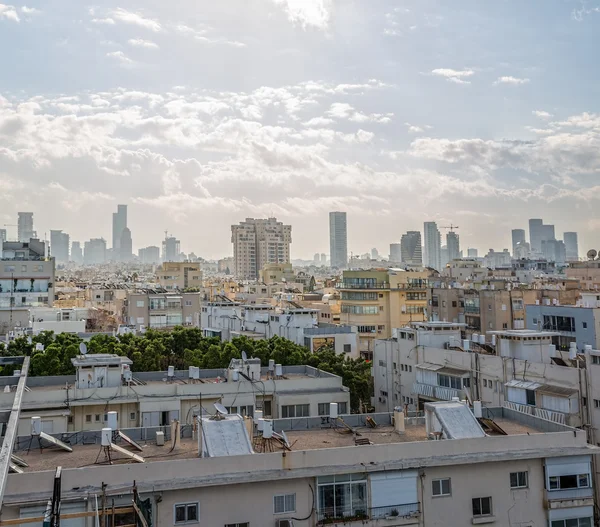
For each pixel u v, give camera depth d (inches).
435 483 1186.6
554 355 2143.2
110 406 1877.5
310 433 1432.1
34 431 1342.3
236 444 1179.9
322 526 1117.1
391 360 2758.4
